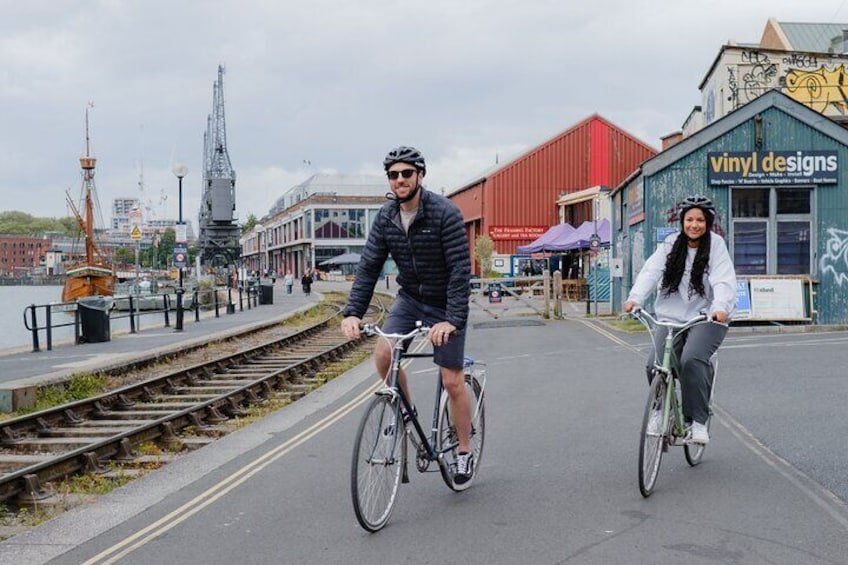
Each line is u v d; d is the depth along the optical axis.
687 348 6.06
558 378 11.86
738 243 20.05
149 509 5.72
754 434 7.64
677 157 20.12
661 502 5.58
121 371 14.76
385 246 5.42
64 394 12.23
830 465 6.45
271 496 5.98
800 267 19.95
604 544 4.75
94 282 59.88
